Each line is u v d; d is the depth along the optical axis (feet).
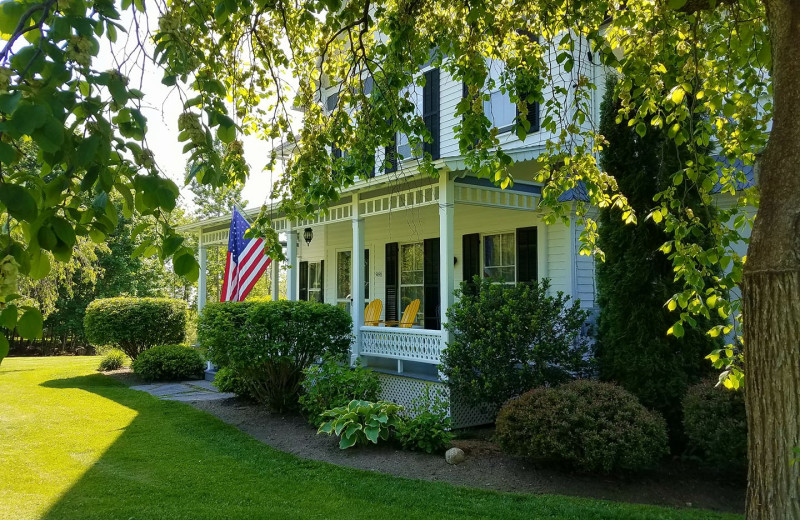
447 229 24.86
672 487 17.69
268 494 16.57
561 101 28.96
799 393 8.05
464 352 23.13
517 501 15.99
